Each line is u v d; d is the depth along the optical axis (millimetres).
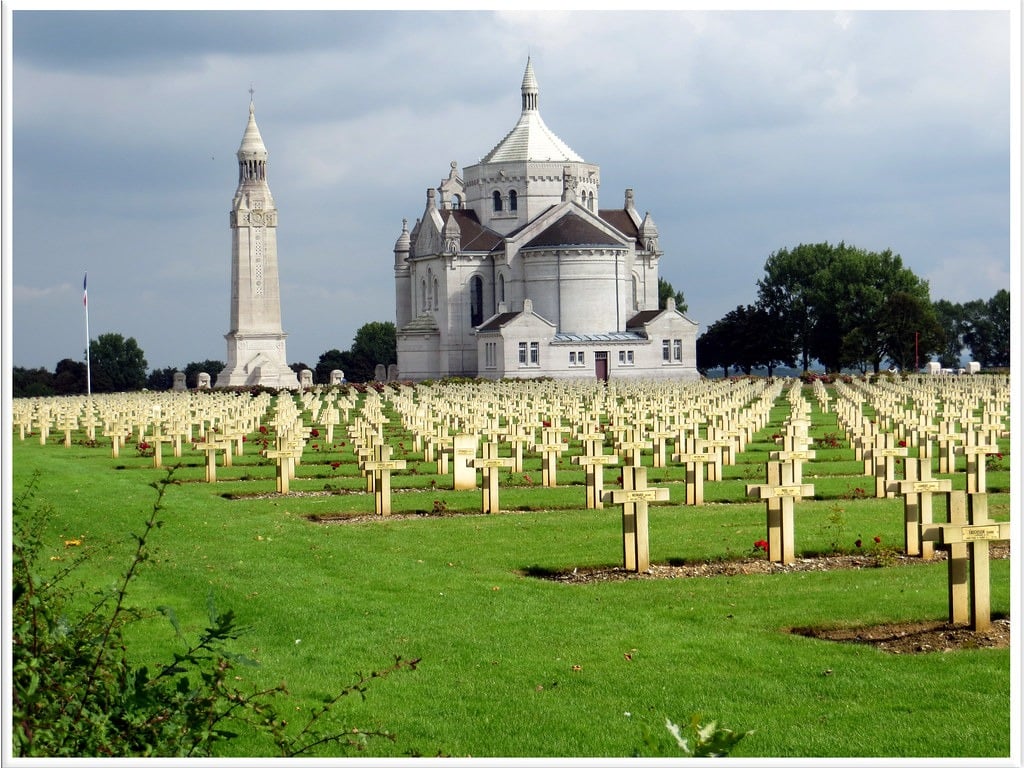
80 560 20969
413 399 94750
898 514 33312
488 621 22594
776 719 17250
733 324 199750
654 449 48375
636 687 18703
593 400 87625
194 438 69625
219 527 33469
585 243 167875
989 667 19047
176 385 177875
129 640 21516
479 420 60250
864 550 28438
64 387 186125
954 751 15930
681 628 21844
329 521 35250
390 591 25141
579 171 182000
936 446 52250
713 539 29844
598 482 36656
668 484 42125
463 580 26109
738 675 19156
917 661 19547
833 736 16531
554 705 18031
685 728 16938
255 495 42250
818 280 194625
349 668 19906
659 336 168625
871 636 21312
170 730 14312
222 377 181500
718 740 14164
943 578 25062
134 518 35531
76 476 48062
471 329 178000
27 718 13289
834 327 194500
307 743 16672
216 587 25547
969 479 37812
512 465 46062
